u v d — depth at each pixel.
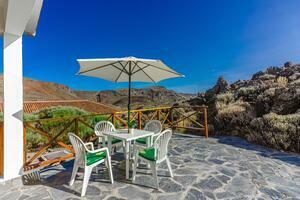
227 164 3.68
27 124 3.30
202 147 4.92
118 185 2.80
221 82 12.51
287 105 6.36
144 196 2.51
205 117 6.07
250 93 8.62
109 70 3.81
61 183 2.86
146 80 4.25
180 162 3.78
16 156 2.98
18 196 2.50
